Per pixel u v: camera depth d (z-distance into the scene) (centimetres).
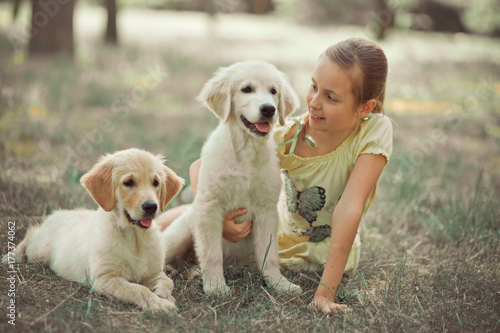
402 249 400
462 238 409
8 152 573
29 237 349
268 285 318
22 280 300
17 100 784
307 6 3158
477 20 2920
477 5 2914
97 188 297
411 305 293
